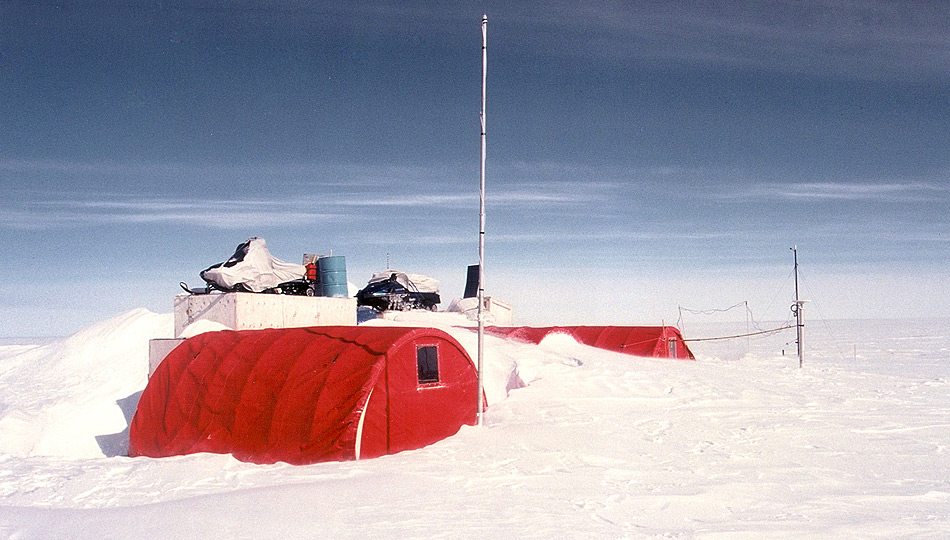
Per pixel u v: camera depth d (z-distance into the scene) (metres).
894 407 16.56
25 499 9.24
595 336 25.53
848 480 9.90
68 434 14.50
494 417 14.36
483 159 13.02
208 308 16.56
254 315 16.59
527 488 9.23
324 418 11.38
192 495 9.20
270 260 19.06
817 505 8.64
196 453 12.01
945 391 19.59
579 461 10.84
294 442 11.38
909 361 34.38
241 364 12.96
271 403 11.93
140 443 12.97
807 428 13.63
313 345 12.85
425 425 12.41
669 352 25.39
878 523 7.91
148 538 7.12
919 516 8.22
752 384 19.53
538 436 12.48
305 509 8.09
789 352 42.25
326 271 20.33
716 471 10.31
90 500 9.14
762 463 10.84
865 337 66.44
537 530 7.48
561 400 16.02
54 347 26.30
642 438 12.55
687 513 8.24
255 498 8.52
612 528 7.62
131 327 25.77
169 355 14.09
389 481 9.46
